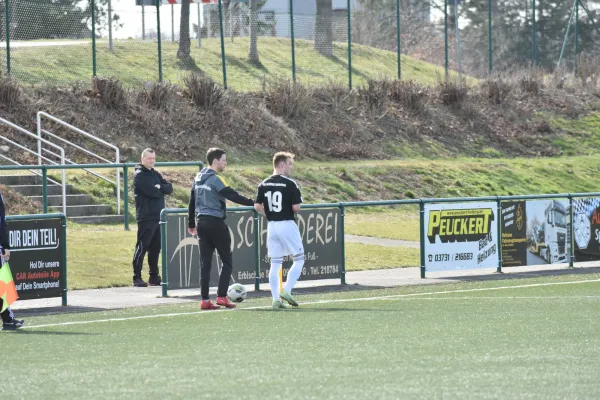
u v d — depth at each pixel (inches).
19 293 1729.8
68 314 1683.1
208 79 4298.7
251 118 4338.1
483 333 1346.0
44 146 3609.7
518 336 1315.2
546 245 2418.8
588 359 1128.2
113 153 3737.7
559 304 1702.8
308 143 4421.8
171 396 941.2
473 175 4276.6
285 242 1707.7
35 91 3949.3
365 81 5408.5
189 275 1971.0
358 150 4461.1
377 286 2087.8
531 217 2385.6
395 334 1346.0
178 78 4717.0
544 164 4598.9
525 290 1962.4
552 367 1076.5
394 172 4116.6
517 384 981.2
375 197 3868.1
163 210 1934.1
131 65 4734.3
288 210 1708.9
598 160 4825.3
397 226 3294.8
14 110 3720.5
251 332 1396.4
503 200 2341.3
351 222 3314.5
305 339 1311.5
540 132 5132.9
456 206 2273.6
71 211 3011.8
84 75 4421.8
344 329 1407.5
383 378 1018.1
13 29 4690.0
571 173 4564.5
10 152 3494.1
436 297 1851.6
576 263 2568.9
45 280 1766.7
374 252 2694.4
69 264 2244.1
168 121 4062.5
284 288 1721.2
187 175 3634.4
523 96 5418.3
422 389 959.0
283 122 4431.6
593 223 2507.4
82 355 1205.1
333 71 5511.8
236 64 5172.2
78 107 3919.8
